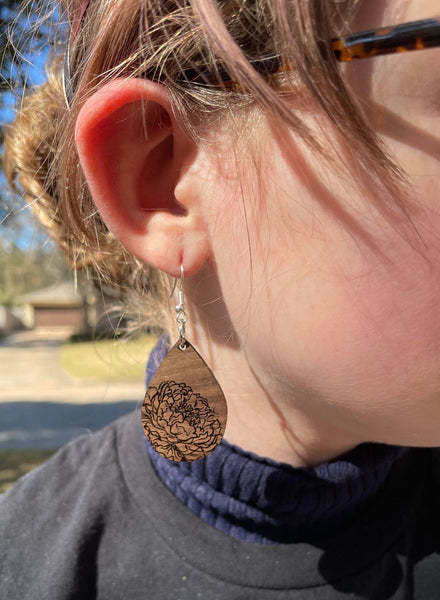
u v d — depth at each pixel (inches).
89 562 7.2
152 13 5.7
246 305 5.9
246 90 5.4
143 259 6.2
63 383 100.0
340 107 4.8
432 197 4.9
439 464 8.7
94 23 6.2
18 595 7.0
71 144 6.5
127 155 6.1
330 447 6.7
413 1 4.7
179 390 6.2
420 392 5.3
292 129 5.2
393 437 5.9
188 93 5.8
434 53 4.6
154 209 6.2
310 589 6.9
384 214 5.0
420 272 5.0
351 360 5.4
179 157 6.1
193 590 6.9
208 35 5.2
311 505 6.8
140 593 6.9
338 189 5.1
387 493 7.8
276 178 5.4
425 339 5.1
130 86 5.7
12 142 8.7
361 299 5.2
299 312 5.5
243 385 6.6
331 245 5.2
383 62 4.8
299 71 4.9
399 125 4.8
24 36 7.5
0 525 7.6
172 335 7.4
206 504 7.1
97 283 9.4
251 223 5.6
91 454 8.4
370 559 7.2
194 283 6.5
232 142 5.7
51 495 7.9
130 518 7.4
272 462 6.7
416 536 7.9
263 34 5.2
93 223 7.1
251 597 6.8
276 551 7.0
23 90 8.2
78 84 6.3
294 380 5.8
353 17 4.8
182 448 6.2
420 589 7.5
